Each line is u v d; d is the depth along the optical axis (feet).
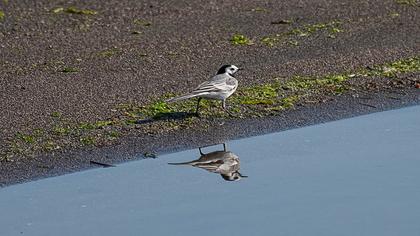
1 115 53.31
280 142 50.83
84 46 65.98
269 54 63.57
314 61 61.93
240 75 59.67
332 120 53.78
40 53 64.64
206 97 52.95
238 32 68.18
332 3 74.43
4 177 46.09
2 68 61.67
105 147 49.60
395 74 59.82
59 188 45.03
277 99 56.18
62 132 51.06
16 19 71.41
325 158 48.75
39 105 54.85
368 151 49.60
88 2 74.90
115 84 58.34
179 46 65.57
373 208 42.98
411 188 44.98
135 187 45.21
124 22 70.85
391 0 74.69
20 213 42.42
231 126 52.60
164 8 73.72
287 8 73.46
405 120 53.93
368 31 67.67
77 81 58.95
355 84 58.39
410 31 67.41
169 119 53.16
